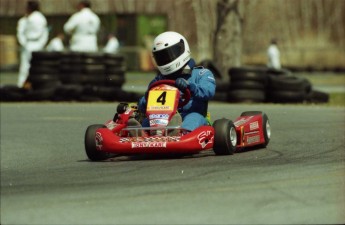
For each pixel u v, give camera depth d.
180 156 19.45
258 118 21.16
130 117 20.08
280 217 12.65
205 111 20.33
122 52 77.31
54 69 40.97
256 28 91.19
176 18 80.50
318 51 90.94
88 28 43.41
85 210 13.58
